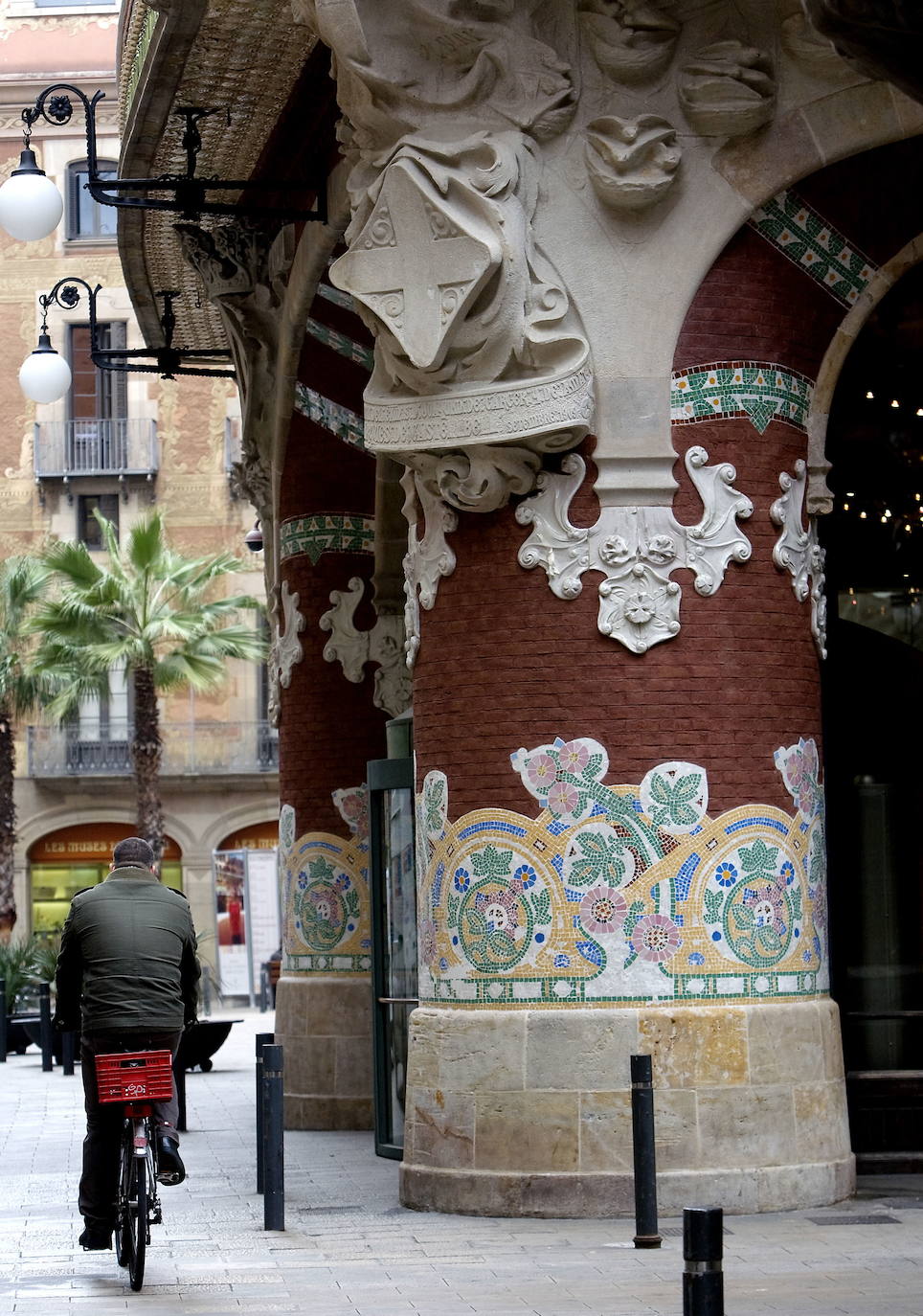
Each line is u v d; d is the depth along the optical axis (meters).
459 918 12.07
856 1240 10.48
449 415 11.98
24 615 40.47
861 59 7.78
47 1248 10.71
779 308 12.30
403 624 18.20
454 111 12.12
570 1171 11.55
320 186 15.16
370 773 14.98
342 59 12.05
